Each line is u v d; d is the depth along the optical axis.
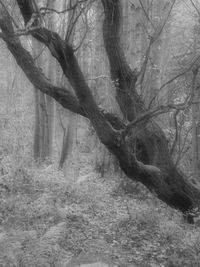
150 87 10.98
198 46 9.89
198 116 12.64
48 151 17.28
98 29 13.63
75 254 7.56
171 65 12.13
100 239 8.40
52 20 9.23
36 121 17.11
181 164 14.09
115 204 11.28
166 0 11.95
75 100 8.16
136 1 12.43
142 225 9.27
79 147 20.34
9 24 5.96
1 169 12.42
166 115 12.49
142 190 12.39
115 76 8.92
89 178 13.84
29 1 6.61
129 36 13.03
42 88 8.04
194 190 9.68
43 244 6.88
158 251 7.96
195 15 10.41
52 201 10.30
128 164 8.38
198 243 7.55
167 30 13.13
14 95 22.62
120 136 7.84
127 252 7.90
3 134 17.52
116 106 12.75
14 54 7.50
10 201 9.84
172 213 10.17
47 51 15.70
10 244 6.60
